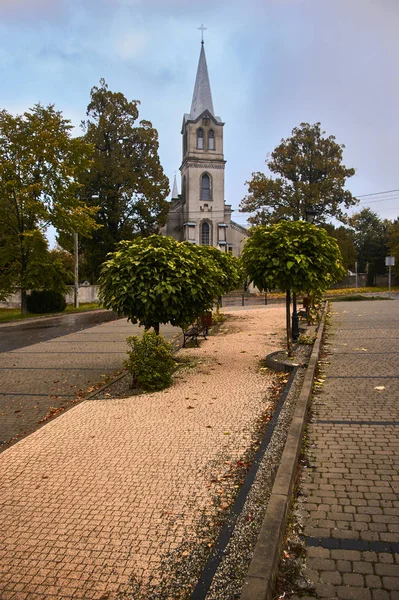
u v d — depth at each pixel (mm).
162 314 8156
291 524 3186
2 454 4750
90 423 5641
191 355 10039
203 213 57906
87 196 39562
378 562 2750
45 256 26344
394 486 3654
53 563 2887
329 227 47344
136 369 7227
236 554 2871
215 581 2635
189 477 3994
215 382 7461
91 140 41156
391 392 6254
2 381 8797
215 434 5020
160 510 3459
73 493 3797
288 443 4266
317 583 2596
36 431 5434
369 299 28172
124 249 8961
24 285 25734
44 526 3312
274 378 7543
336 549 2893
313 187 43000
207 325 12695
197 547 2982
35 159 24609
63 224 25891
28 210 24312
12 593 2631
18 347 13484
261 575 2490
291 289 8438
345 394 6273
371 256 55281
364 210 68250
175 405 6242
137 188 41312
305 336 10906
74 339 14672
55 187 25641
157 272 7926
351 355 9062
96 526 3277
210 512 3398
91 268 43594
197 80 59125
